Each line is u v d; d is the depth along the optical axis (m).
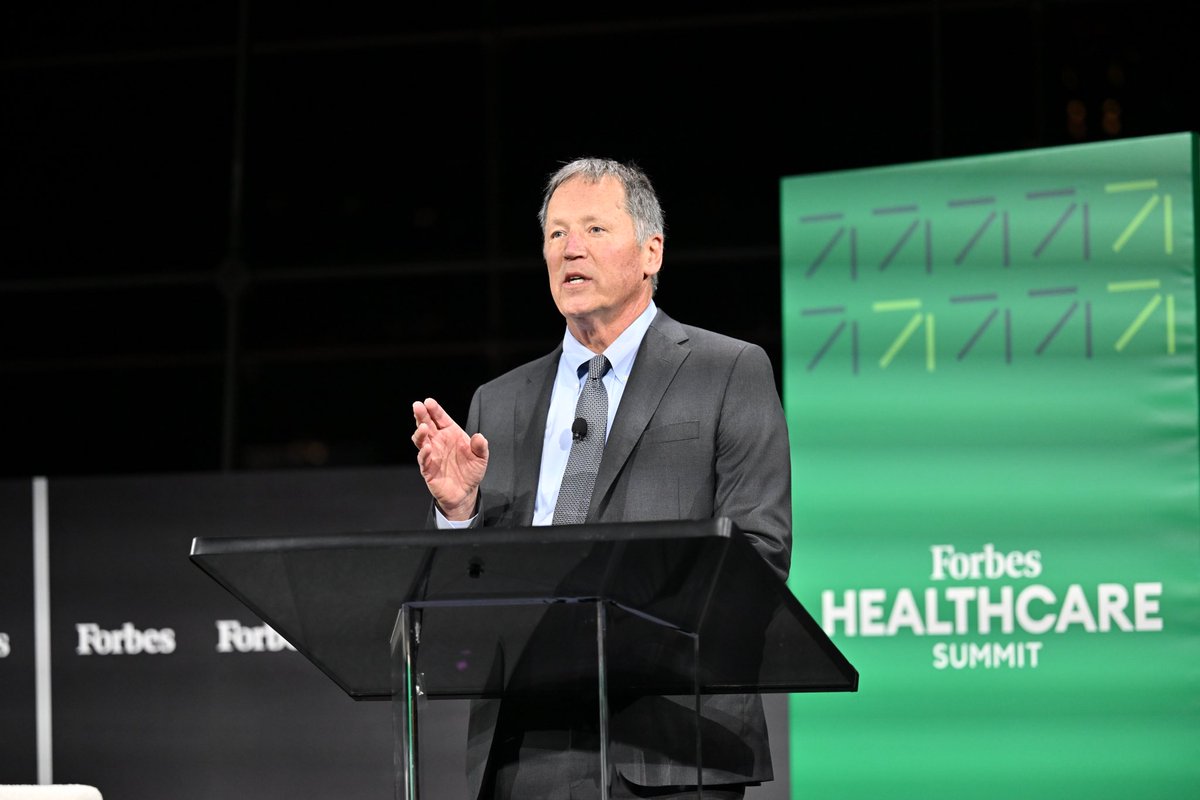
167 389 16.61
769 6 15.80
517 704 6.28
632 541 4.79
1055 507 10.79
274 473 12.66
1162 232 10.59
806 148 15.66
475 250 16.36
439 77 16.53
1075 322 10.80
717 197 15.77
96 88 17.06
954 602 10.99
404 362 16.30
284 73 16.78
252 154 16.72
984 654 10.90
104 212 16.94
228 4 16.92
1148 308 10.60
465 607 5.43
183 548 12.72
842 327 11.38
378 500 12.53
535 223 16.25
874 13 15.58
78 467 16.67
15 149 17.11
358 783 12.33
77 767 12.70
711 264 15.65
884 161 15.52
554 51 16.28
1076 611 10.69
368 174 16.58
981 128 15.34
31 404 16.77
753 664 5.83
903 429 11.20
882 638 11.13
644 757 6.08
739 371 6.83
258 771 12.46
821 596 11.27
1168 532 10.50
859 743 11.14
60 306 16.81
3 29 17.27
